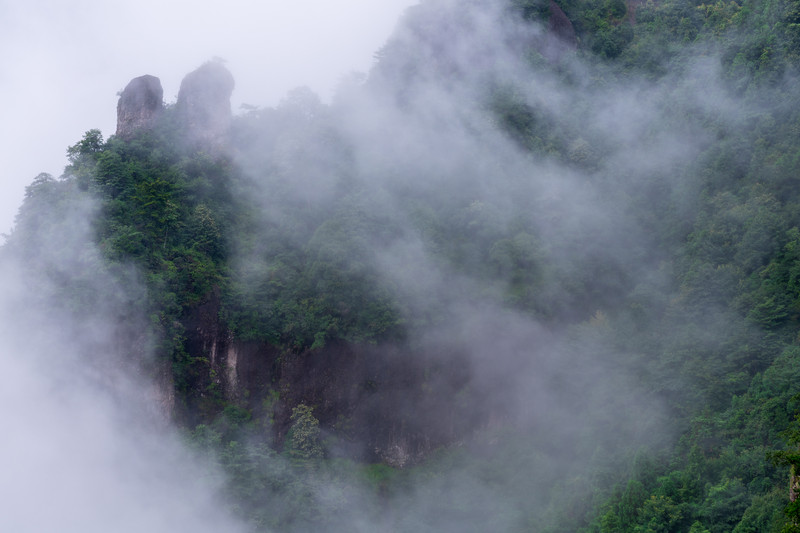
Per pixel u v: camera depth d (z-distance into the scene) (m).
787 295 77.25
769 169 90.31
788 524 53.22
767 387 70.25
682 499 65.94
